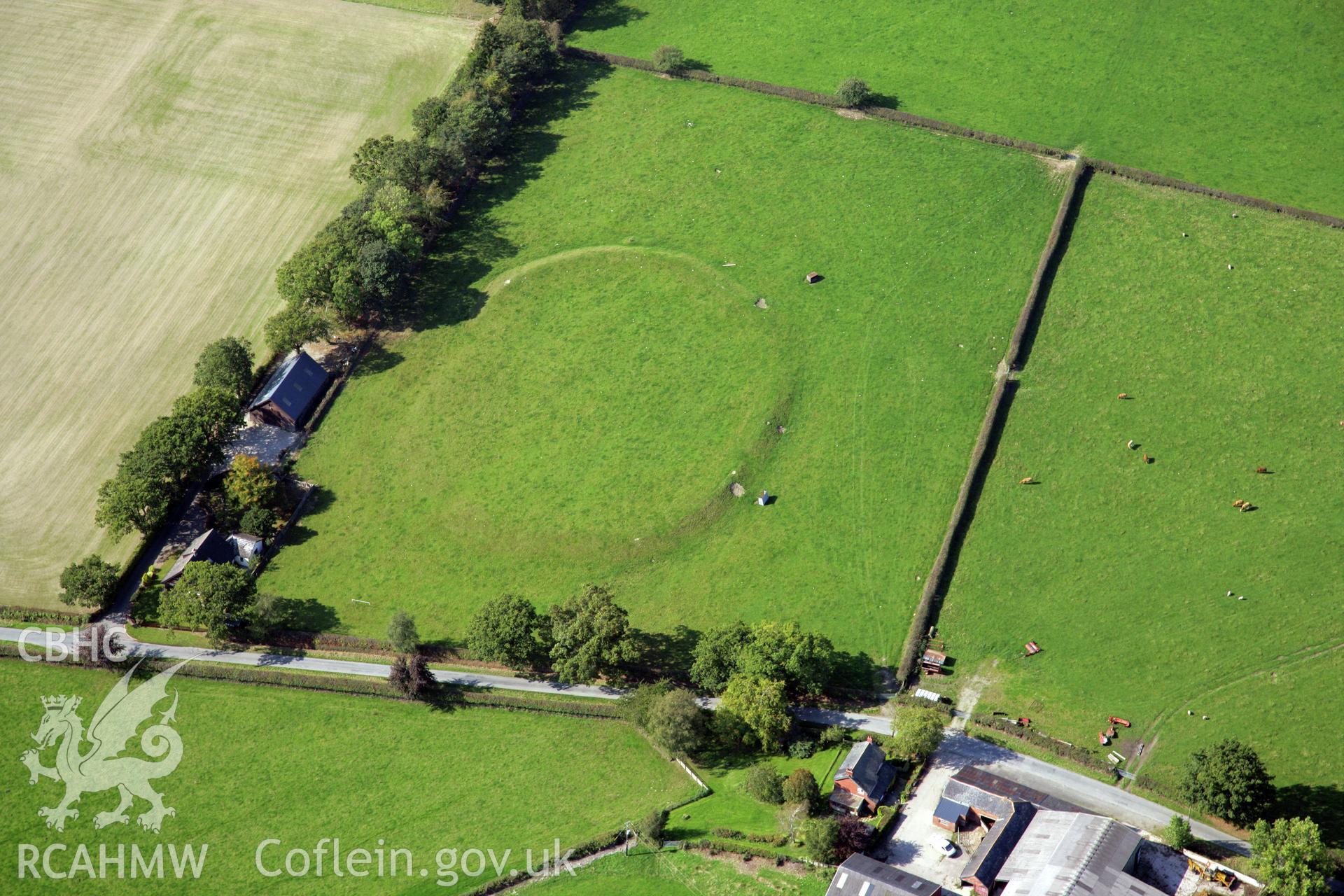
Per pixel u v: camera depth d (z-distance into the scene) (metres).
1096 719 140.00
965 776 131.62
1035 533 158.88
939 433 170.50
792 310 186.62
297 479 175.25
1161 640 146.38
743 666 143.12
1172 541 155.50
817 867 124.38
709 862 128.12
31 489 176.50
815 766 136.75
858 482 166.75
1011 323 181.12
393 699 152.12
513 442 176.50
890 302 186.12
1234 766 124.81
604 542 164.12
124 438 181.00
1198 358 173.88
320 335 186.38
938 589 154.75
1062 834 123.44
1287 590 148.25
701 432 174.12
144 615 162.62
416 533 168.50
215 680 156.12
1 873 138.38
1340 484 157.75
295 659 157.12
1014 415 171.12
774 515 164.88
